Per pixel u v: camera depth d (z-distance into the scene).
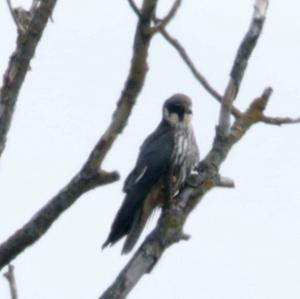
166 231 9.13
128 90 8.06
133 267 8.76
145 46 7.77
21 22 9.53
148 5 7.58
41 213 8.52
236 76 9.38
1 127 8.72
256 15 9.36
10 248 8.54
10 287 8.08
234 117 9.62
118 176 8.37
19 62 8.77
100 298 8.47
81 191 8.40
